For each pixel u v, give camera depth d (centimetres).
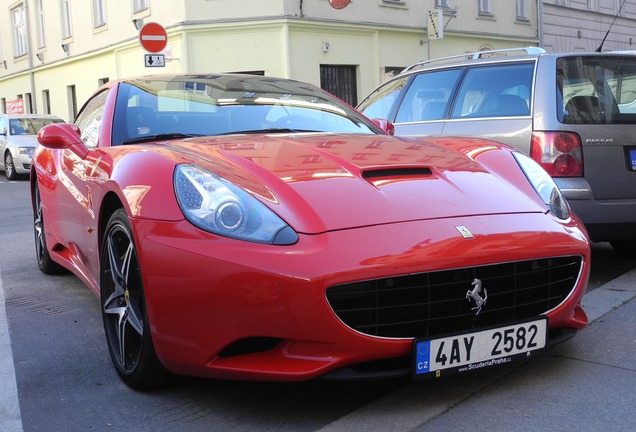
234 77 433
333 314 227
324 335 227
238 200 250
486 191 283
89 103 447
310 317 225
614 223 430
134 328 275
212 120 369
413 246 239
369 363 243
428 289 238
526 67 470
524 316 262
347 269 227
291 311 226
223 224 243
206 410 264
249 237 238
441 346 242
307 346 231
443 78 531
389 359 244
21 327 382
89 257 354
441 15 1700
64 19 2158
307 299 224
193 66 1481
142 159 290
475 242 247
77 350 341
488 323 254
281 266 228
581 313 289
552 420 247
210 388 284
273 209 247
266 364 236
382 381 286
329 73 1577
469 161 312
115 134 356
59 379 302
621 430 238
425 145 334
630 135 433
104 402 275
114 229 293
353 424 247
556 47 2262
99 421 257
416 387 279
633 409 254
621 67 471
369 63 1638
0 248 641
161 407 268
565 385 277
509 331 255
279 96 411
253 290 229
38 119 1581
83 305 426
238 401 271
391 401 266
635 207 430
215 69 1481
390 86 596
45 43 2311
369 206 254
